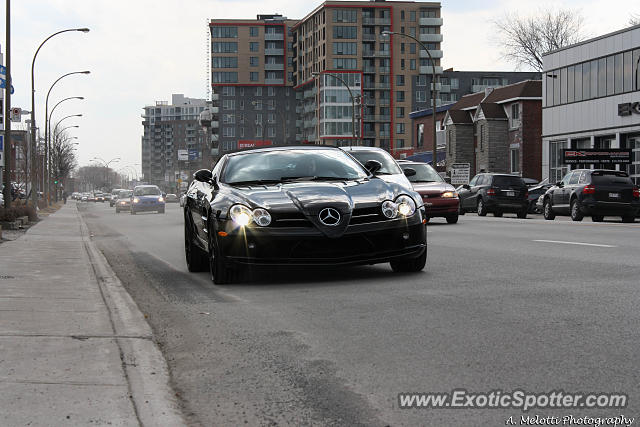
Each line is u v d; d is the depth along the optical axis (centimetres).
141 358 477
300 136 14875
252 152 976
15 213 2491
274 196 818
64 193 10325
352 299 700
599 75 4022
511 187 3020
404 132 13225
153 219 3409
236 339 545
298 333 555
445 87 13712
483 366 439
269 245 789
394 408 370
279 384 421
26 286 830
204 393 408
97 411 358
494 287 743
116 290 823
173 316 656
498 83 14062
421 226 842
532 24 7338
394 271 907
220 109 14788
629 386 388
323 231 789
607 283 745
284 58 14825
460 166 4359
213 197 871
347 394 396
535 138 5134
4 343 508
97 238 2011
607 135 3991
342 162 941
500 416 353
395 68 13200
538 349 473
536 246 1202
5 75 2339
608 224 1919
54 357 468
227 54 14775
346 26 12925
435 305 648
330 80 12769
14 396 380
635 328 523
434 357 465
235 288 818
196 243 979
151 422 346
